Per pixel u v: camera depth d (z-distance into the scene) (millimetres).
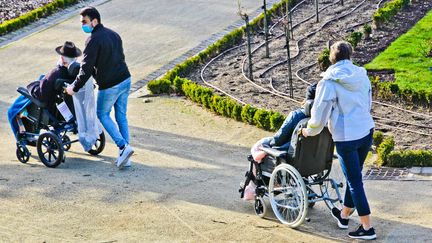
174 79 19344
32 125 13117
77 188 11594
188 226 10055
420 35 22328
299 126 9797
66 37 24250
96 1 27922
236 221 10234
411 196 11188
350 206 9758
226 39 22781
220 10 26547
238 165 13297
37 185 11750
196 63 21266
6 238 9703
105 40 12117
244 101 18141
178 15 26031
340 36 23047
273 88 19047
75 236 9773
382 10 23688
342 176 12320
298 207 9891
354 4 26672
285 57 21750
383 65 19891
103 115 12633
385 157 13195
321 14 25906
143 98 18812
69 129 12992
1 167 12844
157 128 16156
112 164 12984
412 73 19047
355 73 9227
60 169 12672
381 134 14141
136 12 26469
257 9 26594
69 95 12578
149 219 10320
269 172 10367
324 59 20156
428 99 17047
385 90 17688
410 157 13047
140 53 22531
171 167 12977
